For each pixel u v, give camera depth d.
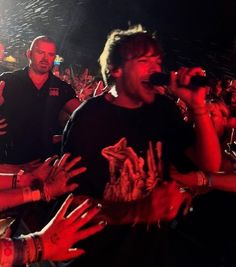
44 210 2.86
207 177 2.17
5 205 1.75
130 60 1.75
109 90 1.88
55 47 3.33
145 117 1.83
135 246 1.87
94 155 1.80
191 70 1.66
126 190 1.83
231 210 3.33
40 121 3.35
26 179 1.83
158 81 1.71
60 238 1.27
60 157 1.89
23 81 3.30
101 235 1.81
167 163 1.91
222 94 3.38
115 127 1.80
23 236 1.28
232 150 2.79
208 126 1.77
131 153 1.82
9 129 3.30
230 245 3.19
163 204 1.87
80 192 1.82
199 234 3.39
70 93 3.44
